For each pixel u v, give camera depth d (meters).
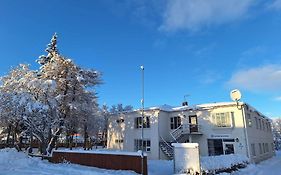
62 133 37.12
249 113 30.64
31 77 34.09
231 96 29.02
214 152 29.27
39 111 30.89
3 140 45.53
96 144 60.94
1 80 37.16
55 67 34.12
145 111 33.81
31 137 35.12
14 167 19.28
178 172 16.91
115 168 18.27
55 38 47.00
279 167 24.83
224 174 17.92
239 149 27.42
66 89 34.75
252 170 22.03
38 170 17.75
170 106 37.66
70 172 16.86
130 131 35.03
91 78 37.00
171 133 31.94
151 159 31.02
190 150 16.88
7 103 31.80
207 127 30.27
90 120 39.75
